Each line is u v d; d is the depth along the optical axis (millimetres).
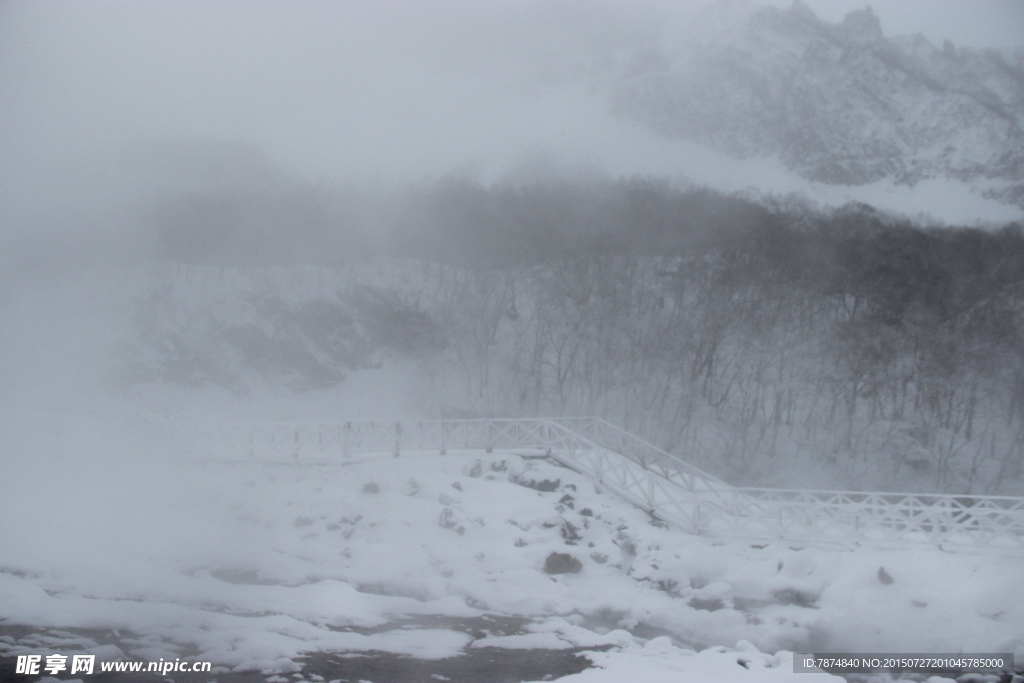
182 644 9719
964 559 14406
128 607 10812
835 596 13797
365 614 12328
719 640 12578
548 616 13391
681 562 15156
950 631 12359
